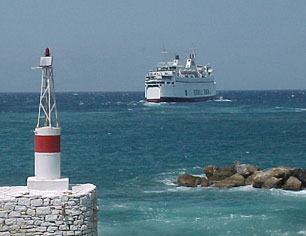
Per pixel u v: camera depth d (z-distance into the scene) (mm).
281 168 80750
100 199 72125
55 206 31125
